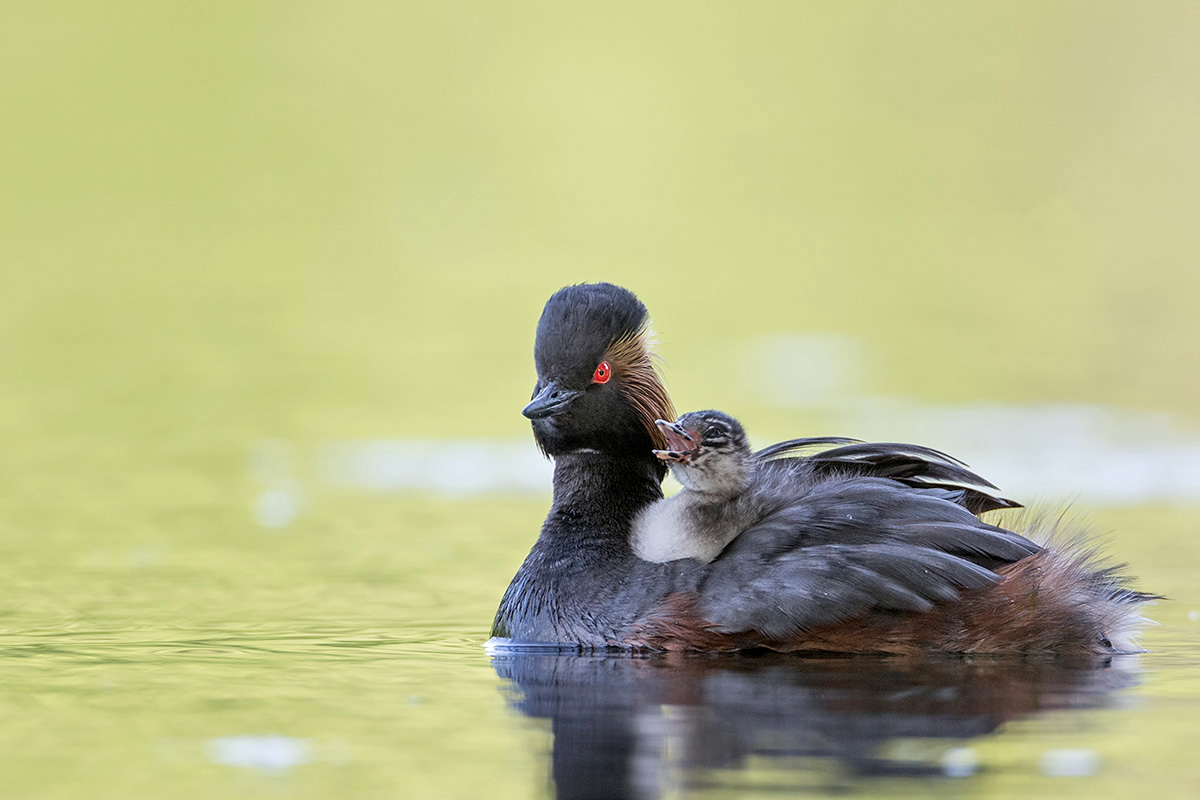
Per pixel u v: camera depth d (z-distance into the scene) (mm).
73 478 18641
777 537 10664
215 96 41812
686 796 7438
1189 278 30875
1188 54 39094
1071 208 36000
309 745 8367
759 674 9938
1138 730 8445
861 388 23656
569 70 43375
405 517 16625
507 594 11375
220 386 24203
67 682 9820
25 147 39469
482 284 31562
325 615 12133
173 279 32188
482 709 9117
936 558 10297
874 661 10305
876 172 38781
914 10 43469
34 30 42500
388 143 40562
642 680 9836
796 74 42500
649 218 36188
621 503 11617
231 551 14844
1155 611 12008
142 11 42781
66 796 7605
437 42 43562
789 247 34094
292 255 34000
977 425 21250
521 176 38531
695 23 44375
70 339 27516
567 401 11633
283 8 44500
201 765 8070
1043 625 10383
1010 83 41125
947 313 28844
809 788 7516
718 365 25281
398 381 24531
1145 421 21422
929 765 7852
